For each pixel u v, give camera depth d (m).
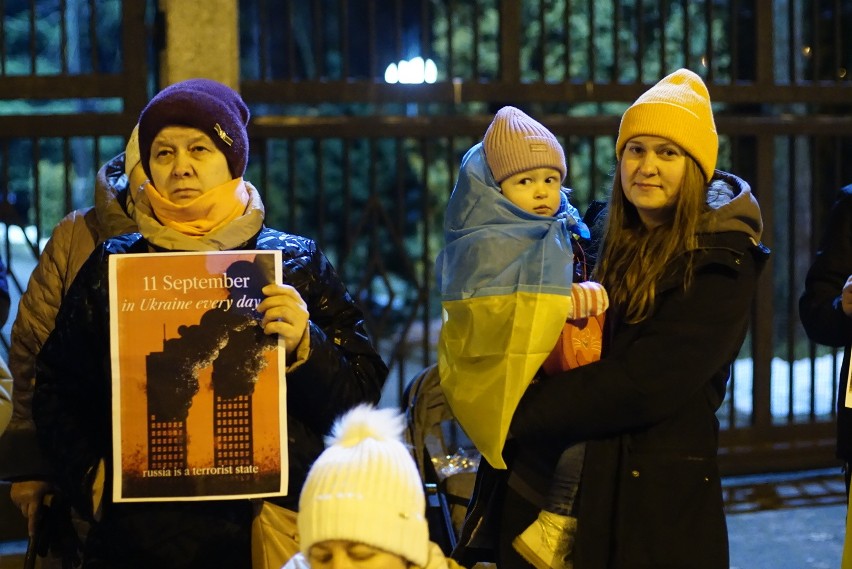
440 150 11.36
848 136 6.80
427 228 6.29
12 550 5.50
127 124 5.78
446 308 3.20
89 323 3.06
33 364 3.83
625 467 3.06
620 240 3.30
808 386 8.09
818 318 3.97
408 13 12.08
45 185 13.63
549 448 3.26
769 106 7.58
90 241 3.83
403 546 2.44
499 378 3.06
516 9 6.27
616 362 3.02
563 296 3.07
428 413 4.07
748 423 7.06
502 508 3.29
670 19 8.73
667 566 3.02
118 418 2.95
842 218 4.07
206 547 3.02
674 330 3.00
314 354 3.06
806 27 8.97
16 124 5.68
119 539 3.01
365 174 11.99
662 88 3.20
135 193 3.64
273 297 2.96
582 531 3.03
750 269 3.07
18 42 14.96
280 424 2.97
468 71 10.81
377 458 2.49
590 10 6.39
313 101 6.07
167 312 2.97
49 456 3.12
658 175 3.13
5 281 4.25
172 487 2.95
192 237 3.07
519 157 3.22
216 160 3.13
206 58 5.75
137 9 5.76
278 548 3.01
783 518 6.07
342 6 6.12
